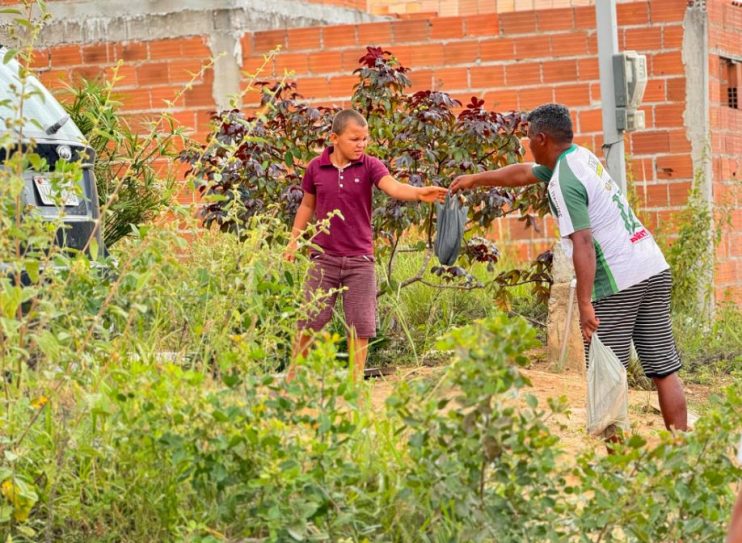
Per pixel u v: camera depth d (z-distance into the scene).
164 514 4.84
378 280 11.26
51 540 4.87
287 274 6.82
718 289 13.43
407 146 10.52
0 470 4.59
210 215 10.12
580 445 7.28
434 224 10.82
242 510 4.68
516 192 11.07
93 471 4.89
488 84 13.48
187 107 14.06
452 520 4.60
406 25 13.62
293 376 6.20
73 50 14.34
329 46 13.77
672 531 4.68
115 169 10.99
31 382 5.07
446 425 4.52
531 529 4.59
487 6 18.34
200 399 4.68
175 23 14.02
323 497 4.55
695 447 4.69
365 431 5.26
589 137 13.28
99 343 5.07
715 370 10.80
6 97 7.46
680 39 13.00
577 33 13.24
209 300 6.04
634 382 10.06
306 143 10.58
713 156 13.23
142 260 5.69
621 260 6.96
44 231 5.35
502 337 4.39
